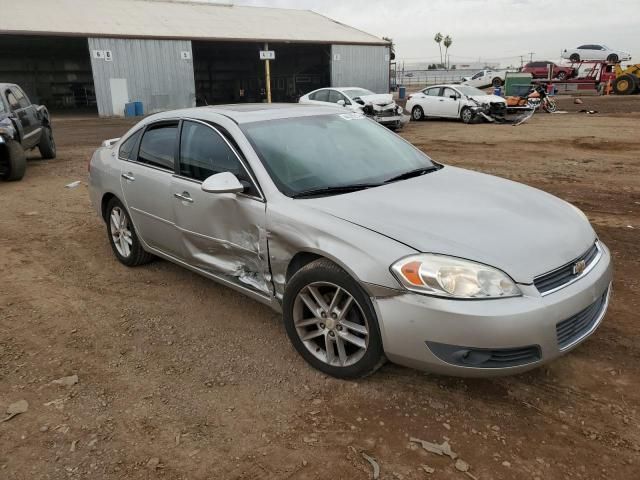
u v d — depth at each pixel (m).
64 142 17.09
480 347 2.62
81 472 2.54
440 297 2.66
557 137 14.80
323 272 3.03
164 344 3.72
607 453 2.56
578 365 3.30
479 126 19.36
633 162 10.44
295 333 3.33
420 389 3.10
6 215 7.37
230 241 3.70
